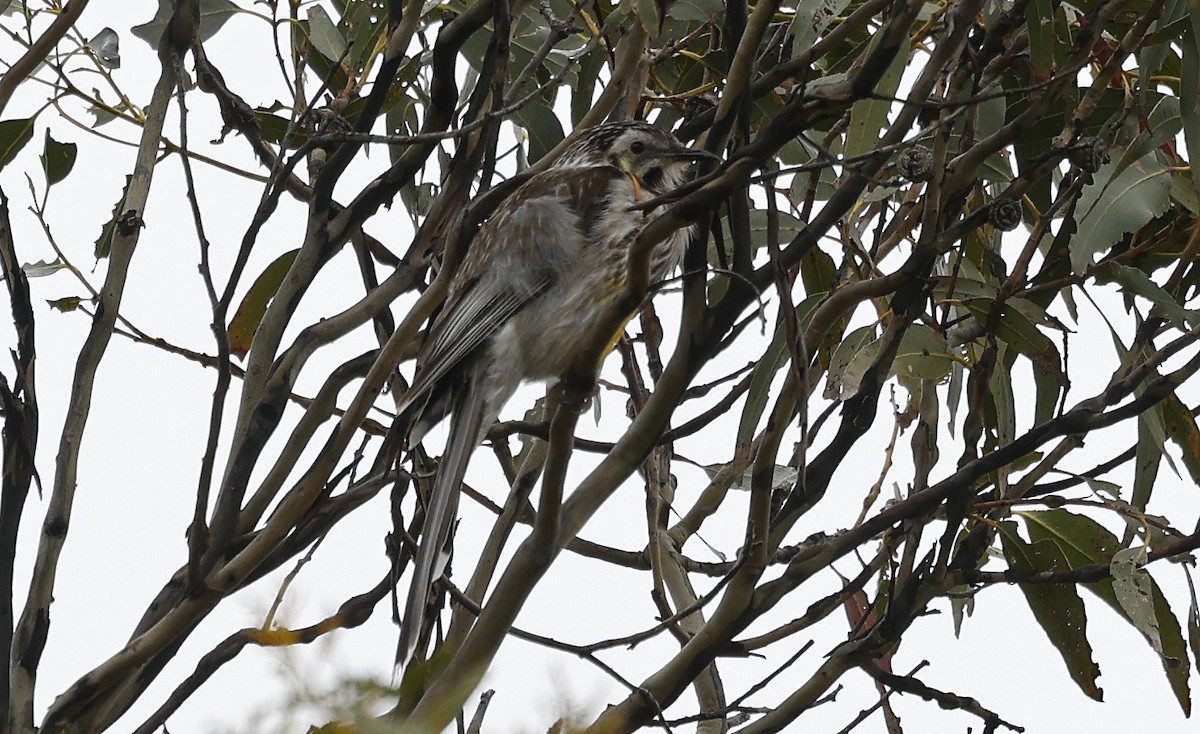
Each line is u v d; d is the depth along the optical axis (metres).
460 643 8.65
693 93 10.30
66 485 7.95
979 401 8.75
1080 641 9.12
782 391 7.41
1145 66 8.67
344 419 8.05
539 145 10.39
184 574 8.44
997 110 9.20
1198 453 9.31
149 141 8.19
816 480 8.23
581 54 8.56
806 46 8.32
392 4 9.14
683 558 9.60
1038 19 8.18
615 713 7.70
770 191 7.08
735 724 9.02
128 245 8.09
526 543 7.32
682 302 7.38
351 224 8.80
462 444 9.21
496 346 9.46
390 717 4.93
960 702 8.45
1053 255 9.48
